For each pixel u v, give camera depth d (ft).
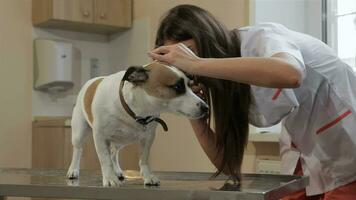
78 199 4.00
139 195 3.39
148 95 3.69
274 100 4.02
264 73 3.10
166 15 4.22
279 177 4.29
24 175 4.85
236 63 3.18
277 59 3.19
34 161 9.03
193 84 3.90
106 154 3.86
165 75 3.68
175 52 3.49
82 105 4.26
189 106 3.68
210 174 4.67
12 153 8.89
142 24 9.52
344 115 4.30
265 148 6.86
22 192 3.85
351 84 4.42
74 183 3.95
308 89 4.23
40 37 9.37
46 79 9.04
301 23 7.52
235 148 3.92
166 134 8.77
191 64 3.34
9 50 8.91
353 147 4.35
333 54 4.34
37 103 9.27
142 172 3.91
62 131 8.33
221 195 3.15
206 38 3.82
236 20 7.47
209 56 3.81
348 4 6.98
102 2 9.37
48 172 5.20
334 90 4.27
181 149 8.35
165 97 3.68
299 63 3.34
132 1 9.85
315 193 4.75
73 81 9.57
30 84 9.18
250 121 4.33
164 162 8.79
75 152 4.55
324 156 4.52
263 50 3.62
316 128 4.44
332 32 7.19
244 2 7.31
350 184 4.53
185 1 8.48
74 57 9.63
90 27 9.64
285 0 7.51
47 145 8.70
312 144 4.57
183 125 8.31
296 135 4.63
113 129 3.85
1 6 8.83
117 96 3.76
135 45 9.71
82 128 4.42
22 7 9.11
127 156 8.91
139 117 3.77
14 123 8.94
